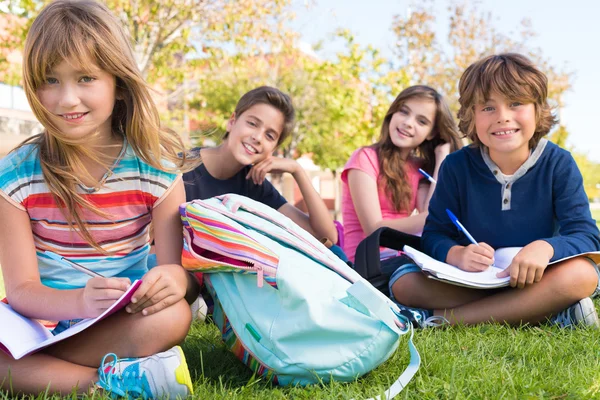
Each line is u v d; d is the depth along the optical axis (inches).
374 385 65.4
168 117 414.9
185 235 75.0
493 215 108.8
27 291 67.8
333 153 655.1
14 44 368.5
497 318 95.4
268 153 123.6
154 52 377.7
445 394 61.2
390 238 115.3
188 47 401.4
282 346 64.8
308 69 515.5
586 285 93.3
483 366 69.8
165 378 60.7
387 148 141.5
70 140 68.8
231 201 76.1
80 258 75.2
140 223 78.1
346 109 510.0
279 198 132.2
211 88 598.2
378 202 137.5
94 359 65.4
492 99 102.7
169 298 65.2
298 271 66.0
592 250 96.7
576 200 103.5
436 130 143.4
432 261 97.5
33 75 66.3
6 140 490.6
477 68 105.7
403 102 138.7
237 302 68.3
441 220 114.1
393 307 68.8
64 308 64.8
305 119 620.1
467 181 111.4
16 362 62.4
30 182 72.0
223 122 591.2
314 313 63.8
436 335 88.0
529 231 107.4
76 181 72.9
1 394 59.6
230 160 123.6
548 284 93.4
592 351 77.4
